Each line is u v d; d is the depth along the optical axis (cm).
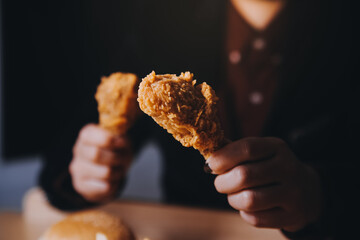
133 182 173
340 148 67
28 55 216
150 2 81
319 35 66
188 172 81
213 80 72
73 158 63
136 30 83
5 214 62
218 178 39
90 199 60
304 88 67
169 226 54
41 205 63
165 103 32
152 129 84
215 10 73
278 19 67
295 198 40
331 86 66
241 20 69
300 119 67
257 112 69
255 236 51
